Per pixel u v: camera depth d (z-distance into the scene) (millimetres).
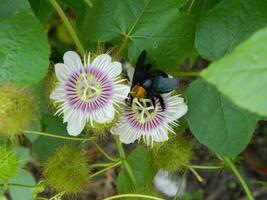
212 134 266
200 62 429
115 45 283
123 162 306
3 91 248
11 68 246
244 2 253
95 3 269
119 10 268
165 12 266
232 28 256
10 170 273
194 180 475
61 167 285
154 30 268
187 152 304
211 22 258
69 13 364
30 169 434
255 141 468
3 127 252
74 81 259
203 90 262
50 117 297
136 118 272
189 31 268
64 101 259
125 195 288
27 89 256
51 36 365
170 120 269
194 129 268
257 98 135
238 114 261
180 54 270
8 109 246
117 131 274
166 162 303
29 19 246
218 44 259
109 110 258
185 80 293
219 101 262
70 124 261
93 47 292
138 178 310
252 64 135
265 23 253
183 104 265
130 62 268
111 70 257
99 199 464
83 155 294
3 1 257
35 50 245
